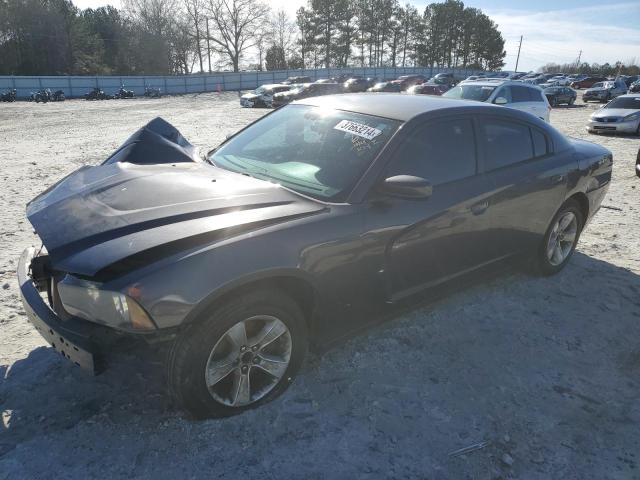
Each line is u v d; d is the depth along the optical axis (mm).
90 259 2336
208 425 2633
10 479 2262
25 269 2984
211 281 2344
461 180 3537
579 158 4602
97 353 2393
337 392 2965
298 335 2830
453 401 2961
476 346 3549
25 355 3207
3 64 74500
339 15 89375
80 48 82000
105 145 13523
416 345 3510
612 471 2529
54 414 2684
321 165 3207
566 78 64812
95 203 2756
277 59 93188
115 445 2482
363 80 41781
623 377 3314
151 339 2324
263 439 2576
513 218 3955
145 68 85500
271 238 2574
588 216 4898
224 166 3533
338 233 2807
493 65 108312
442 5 98500
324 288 2820
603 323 3969
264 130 3871
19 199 7125
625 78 58812
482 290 4426
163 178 3031
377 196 3014
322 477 2377
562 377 3264
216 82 66188
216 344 2494
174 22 85250
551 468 2525
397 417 2795
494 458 2561
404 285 3281
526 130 4207
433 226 3283
